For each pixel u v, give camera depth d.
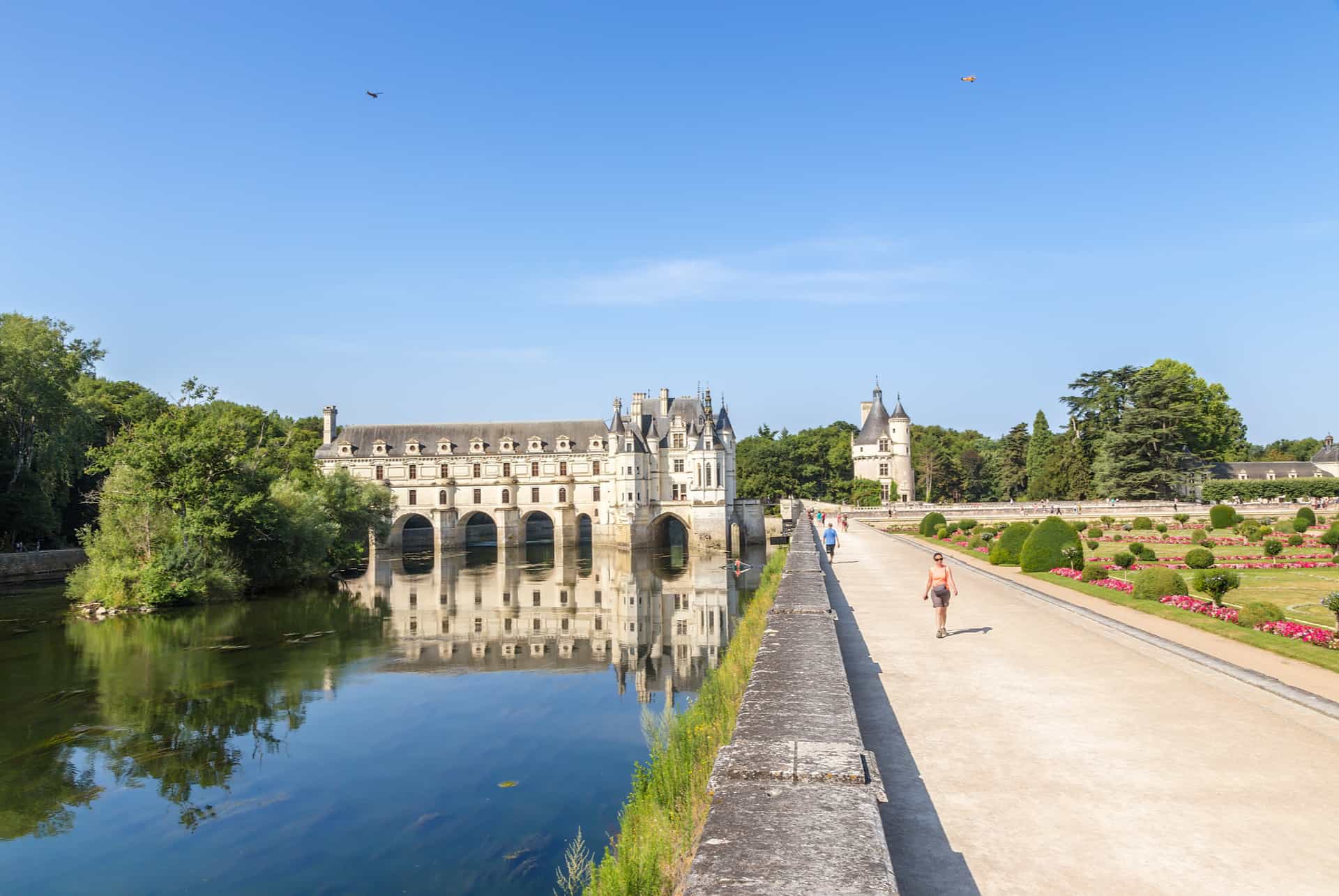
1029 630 21.80
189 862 19.47
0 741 28.39
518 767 25.59
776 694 10.95
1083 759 11.55
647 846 10.57
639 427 120.00
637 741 28.27
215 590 59.19
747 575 83.62
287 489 69.50
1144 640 19.91
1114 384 127.75
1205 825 9.32
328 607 59.03
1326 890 7.83
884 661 17.95
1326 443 177.25
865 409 161.12
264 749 27.62
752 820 6.77
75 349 87.81
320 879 18.56
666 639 50.53
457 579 81.88
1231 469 138.00
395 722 30.83
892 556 47.66
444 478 122.44
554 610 61.34
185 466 58.19
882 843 6.33
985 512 99.88
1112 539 67.38
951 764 11.40
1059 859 8.51
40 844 20.67
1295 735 12.59
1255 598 33.78
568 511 123.44
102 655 41.72
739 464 150.25
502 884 17.97
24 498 72.94
